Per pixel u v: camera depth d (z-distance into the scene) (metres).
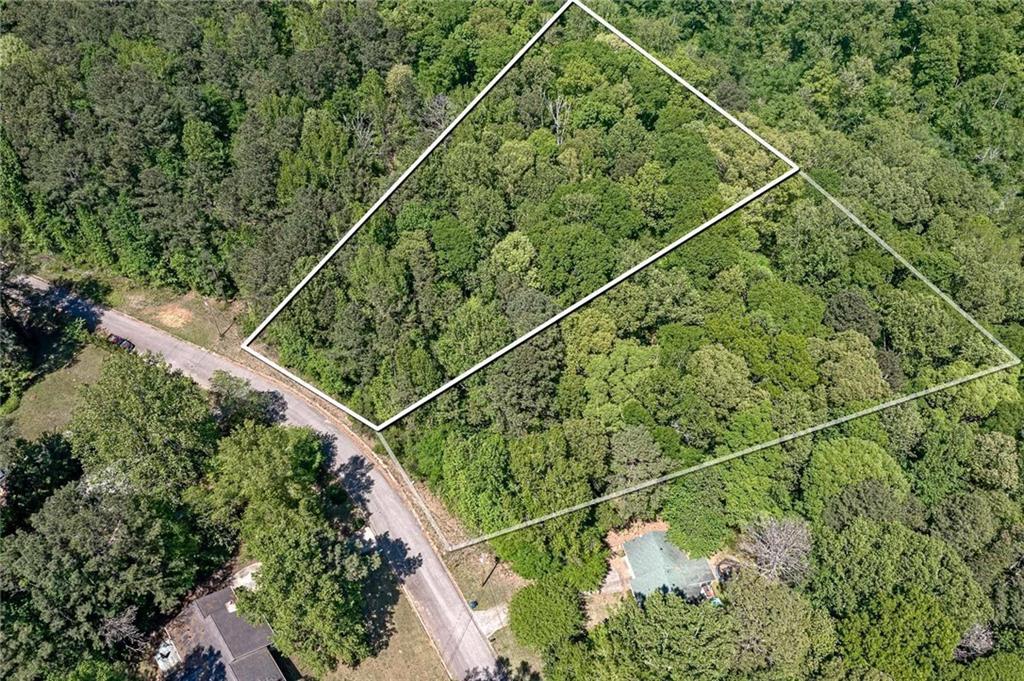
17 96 51.69
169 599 38.22
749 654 33.53
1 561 35.19
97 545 36.59
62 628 35.19
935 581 34.66
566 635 36.09
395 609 40.38
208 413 44.12
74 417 42.62
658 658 33.22
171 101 51.53
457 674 38.66
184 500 40.34
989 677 32.59
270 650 38.12
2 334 50.94
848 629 34.25
